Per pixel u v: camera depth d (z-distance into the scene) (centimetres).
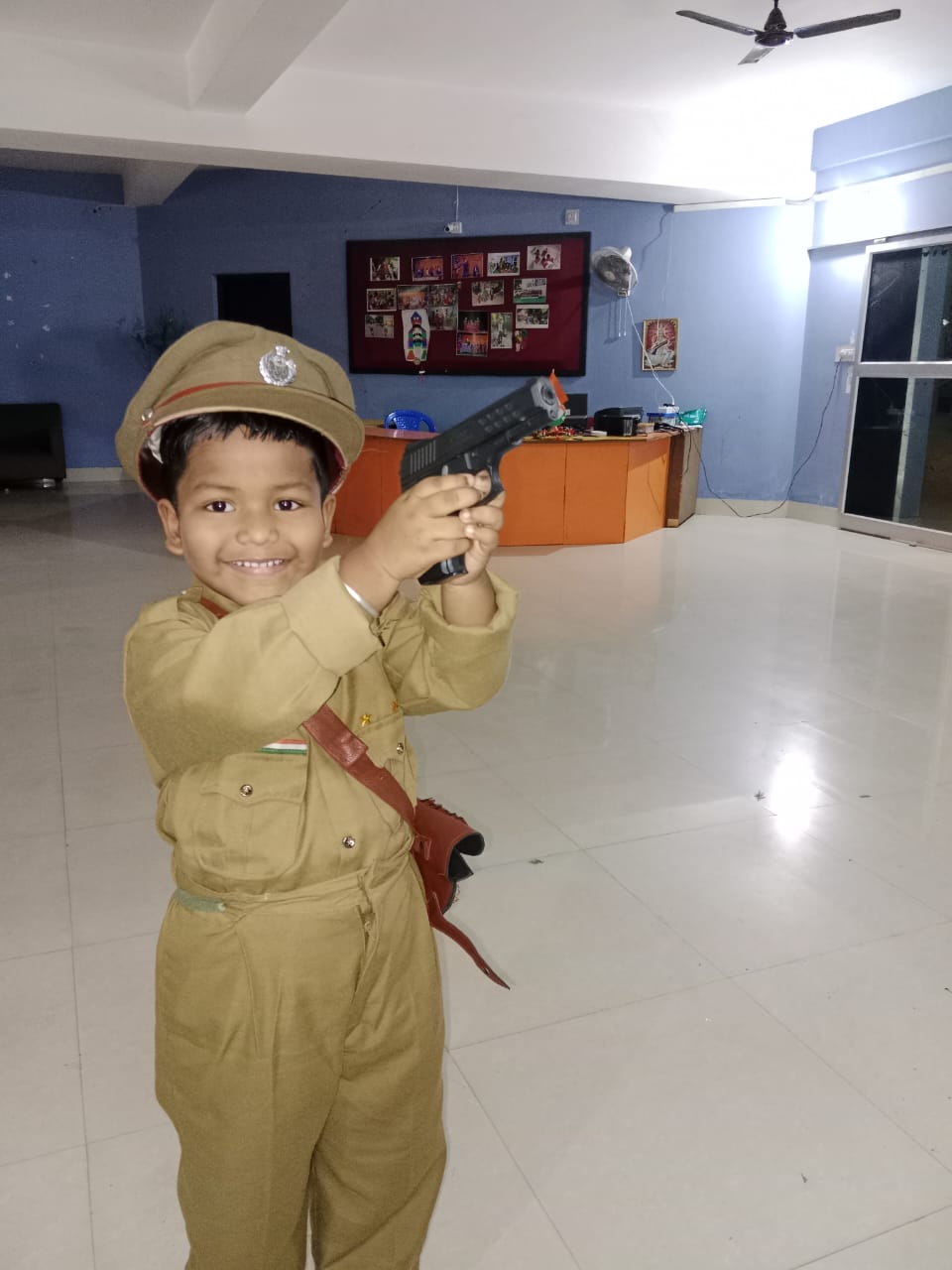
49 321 1032
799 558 686
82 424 1074
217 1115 89
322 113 642
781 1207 153
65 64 583
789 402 867
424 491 65
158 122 610
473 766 317
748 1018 197
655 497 786
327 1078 91
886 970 213
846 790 305
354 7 524
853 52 603
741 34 514
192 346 75
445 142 676
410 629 94
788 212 825
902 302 752
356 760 84
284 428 76
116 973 208
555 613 519
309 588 67
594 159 723
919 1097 177
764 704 382
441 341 907
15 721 358
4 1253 143
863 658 447
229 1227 92
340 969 87
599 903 237
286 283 982
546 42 579
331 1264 104
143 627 78
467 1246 145
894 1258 145
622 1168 160
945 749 340
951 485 731
